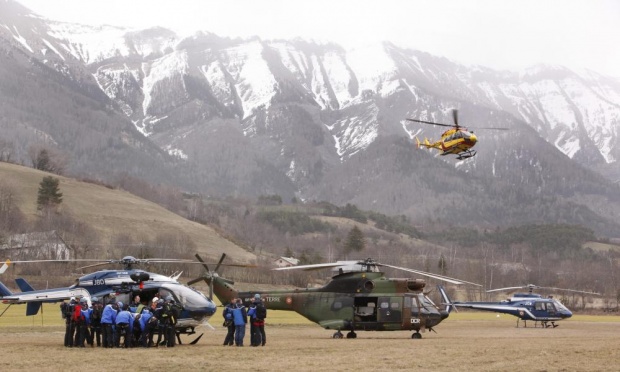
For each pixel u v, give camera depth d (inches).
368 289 1804.9
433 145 2684.5
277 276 5103.3
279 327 2444.6
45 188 7411.4
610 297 5944.9
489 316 3880.4
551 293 6801.2
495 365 1192.2
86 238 6368.1
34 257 5285.4
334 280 1828.2
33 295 1567.4
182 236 7347.4
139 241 6781.5
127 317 1441.9
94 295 1539.1
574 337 2039.9
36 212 7283.5
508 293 6683.1
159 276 1581.0
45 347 1454.2
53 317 2775.6
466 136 2593.5
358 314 1807.3
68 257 5531.5
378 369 1141.1
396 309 1786.4
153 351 1378.0
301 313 1833.2
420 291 1834.4
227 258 7012.8
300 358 1282.0
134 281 1537.9
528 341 1776.6
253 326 1526.8
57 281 4485.7
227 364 1192.8
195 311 1534.2
